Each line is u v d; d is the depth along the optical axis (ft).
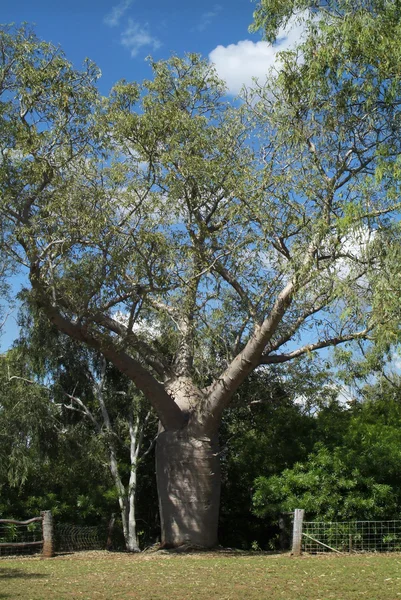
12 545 49.96
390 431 63.26
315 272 46.16
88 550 60.18
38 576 39.14
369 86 45.75
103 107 55.31
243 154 56.54
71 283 51.88
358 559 44.96
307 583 34.63
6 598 30.89
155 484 81.87
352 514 52.70
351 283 44.37
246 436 70.95
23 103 54.49
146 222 52.75
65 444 74.43
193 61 62.23
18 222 53.31
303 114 49.83
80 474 74.49
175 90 61.52
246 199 51.96
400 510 53.62
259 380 69.97
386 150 45.91
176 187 53.67
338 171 49.19
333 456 55.77
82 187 52.90
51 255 52.06
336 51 45.50
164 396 57.88
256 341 54.08
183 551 55.26
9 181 52.65
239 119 57.21
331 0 47.03
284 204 50.31
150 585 35.04
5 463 65.05
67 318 55.77
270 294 54.60
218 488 58.23
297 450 62.49
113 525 69.62
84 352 79.92
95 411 83.35
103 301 53.47
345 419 70.38
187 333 57.82
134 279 53.11
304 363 69.15
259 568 41.34
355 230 43.37
